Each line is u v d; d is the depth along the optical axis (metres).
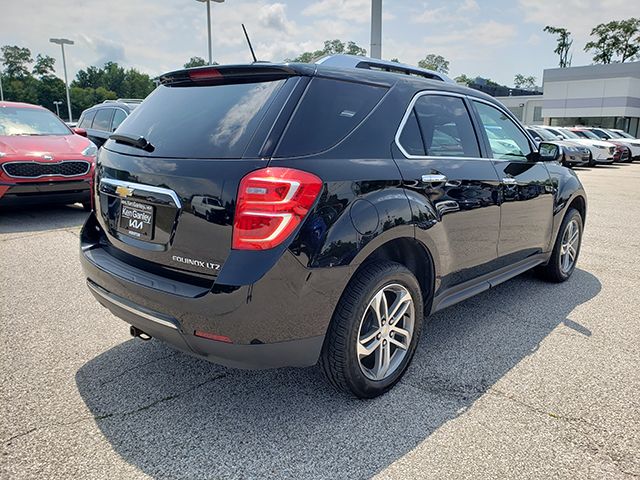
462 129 3.32
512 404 2.66
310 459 2.22
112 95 97.12
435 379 2.91
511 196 3.61
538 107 41.91
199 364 3.07
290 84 2.39
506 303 4.18
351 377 2.53
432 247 2.84
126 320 2.55
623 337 3.51
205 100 2.58
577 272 5.13
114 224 2.70
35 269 4.91
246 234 2.10
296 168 2.18
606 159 19.45
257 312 2.12
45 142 7.19
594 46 54.50
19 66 97.31
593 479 2.09
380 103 2.72
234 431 2.41
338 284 2.30
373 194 2.46
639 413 2.58
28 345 3.29
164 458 2.22
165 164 2.37
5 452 2.23
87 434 2.37
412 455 2.25
